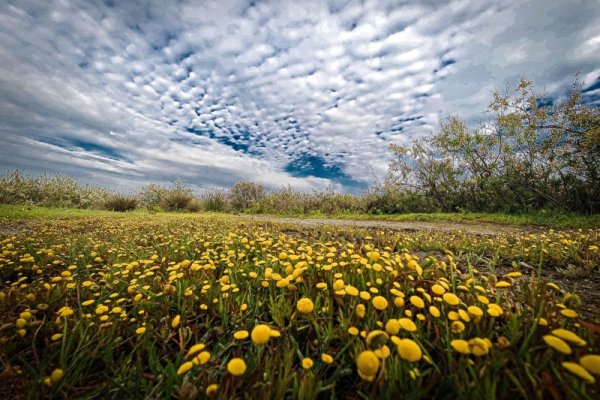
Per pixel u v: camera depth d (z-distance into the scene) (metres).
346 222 8.88
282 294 1.63
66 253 3.28
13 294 1.79
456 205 12.18
